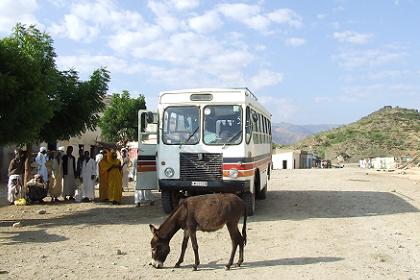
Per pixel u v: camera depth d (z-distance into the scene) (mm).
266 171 17359
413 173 39750
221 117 12688
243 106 12594
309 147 154000
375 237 10539
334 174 38031
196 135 12711
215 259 8492
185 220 7867
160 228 7902
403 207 15695
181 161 12742
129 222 12500
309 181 27656
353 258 8562
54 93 16406
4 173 25047
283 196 18641
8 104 11961
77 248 9359
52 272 7598
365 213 14156
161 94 13109
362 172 43781
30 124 12375
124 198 18250
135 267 7934
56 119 16938
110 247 9461
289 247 9453
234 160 12453
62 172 16844
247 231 11133
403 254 8984
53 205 15930
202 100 12805
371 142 150375
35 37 14703
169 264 8156
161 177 12859
